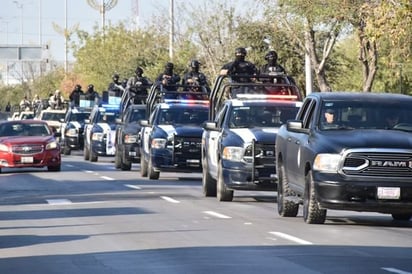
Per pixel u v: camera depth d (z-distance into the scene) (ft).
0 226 131.23
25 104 588.50
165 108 225.76
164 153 215.31
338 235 118.11
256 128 165.99
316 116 131.75
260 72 205.05
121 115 283.59
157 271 92.38
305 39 279.49
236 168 160.97
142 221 134.92
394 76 323.57
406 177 120.37
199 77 245.24
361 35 229.04
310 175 126.21
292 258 99.04
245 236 117.08
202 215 142.82
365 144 120.98
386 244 110.22
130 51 485.97
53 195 182.29
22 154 252.21
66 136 370.53
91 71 522.06
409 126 129.59
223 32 352.28
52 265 97.25
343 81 359.25
